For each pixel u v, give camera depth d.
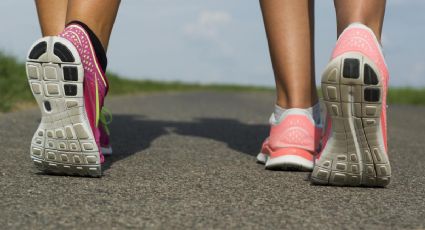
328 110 1.20
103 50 1.34
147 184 1.24
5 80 4.21
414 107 5.99
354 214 1.00
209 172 1.43
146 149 1.89
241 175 1.40
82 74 1.23
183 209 1.00
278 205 1.06
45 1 1.43
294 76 1.54
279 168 1.51
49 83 1.23
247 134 2.53
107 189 1.17
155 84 10.94
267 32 1.59
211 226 0.89
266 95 9.33
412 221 0.96
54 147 1.26
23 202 1.02
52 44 1.21
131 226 0.87
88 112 1.30
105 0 1.31
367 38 1.16
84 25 1.29
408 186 1.31
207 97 7.39
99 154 1.29
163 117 3.49
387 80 1.21
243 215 0.97
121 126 2.71
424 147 2.24
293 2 1.56
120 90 7.70
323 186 1.27
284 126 1.52
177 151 1.86
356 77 1.14
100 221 0.90
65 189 1.15
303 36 1.56
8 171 1.35
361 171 1.24
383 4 1.25
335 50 1.17
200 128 2.76
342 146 1.22
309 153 1.51
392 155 1.95
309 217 0.97
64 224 0.88
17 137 2.07
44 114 1.26
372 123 1.18
